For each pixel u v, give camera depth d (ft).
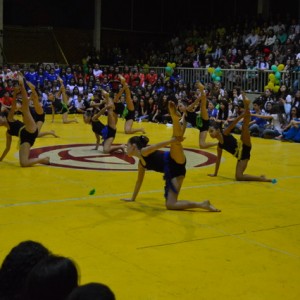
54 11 96.63
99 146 46.44
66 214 23.95
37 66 84.89
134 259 18.26
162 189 29.76
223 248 19.71
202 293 15.49
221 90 68.13
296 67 66.49
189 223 22.93
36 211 24.35
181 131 23.59
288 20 81.25
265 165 38.58
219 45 83.87
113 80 82.33
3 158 38.11
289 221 23.72
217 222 23.21
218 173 34.96
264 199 27.91
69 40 98.53
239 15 97.19
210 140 53.52
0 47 89.86
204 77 77.25
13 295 7.68
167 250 19.30
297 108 56.18
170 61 89.51
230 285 16.16
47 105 78.64
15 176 32.40
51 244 19.63
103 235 20.93
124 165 37.22
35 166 35.96
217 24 94.58
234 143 32.42
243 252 19.31
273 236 21.39
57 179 31.83
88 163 37.60
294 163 39.68
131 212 24.54
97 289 6.46
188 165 37.99
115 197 27.53
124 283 16.11
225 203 26.78
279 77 64.13
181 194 28.66
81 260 18.02
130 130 54.60
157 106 70.44
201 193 28.99
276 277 16.92
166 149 45.50
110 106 42.27
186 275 16.89
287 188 30.78
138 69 84.58
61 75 83.35
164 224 22.67
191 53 87.66
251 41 82.12
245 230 22.12
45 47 95.50
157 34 105.81
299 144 50.90
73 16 98.48
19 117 71.51
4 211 24.21
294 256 19.02
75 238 20.47
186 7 105.09
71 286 7.06
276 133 55.47
